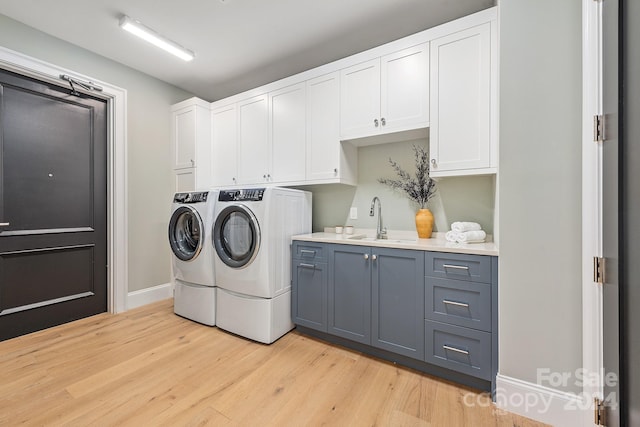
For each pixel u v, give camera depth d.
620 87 0.99
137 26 2.19
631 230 0.94
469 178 2.21
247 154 2.94
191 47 2.56
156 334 2.31
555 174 1.35
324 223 2.87
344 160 2.44
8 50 2.11
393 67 2.09
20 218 2.25
